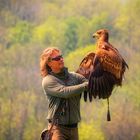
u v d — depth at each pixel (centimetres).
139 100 3631
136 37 3950
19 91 3712
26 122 3594
